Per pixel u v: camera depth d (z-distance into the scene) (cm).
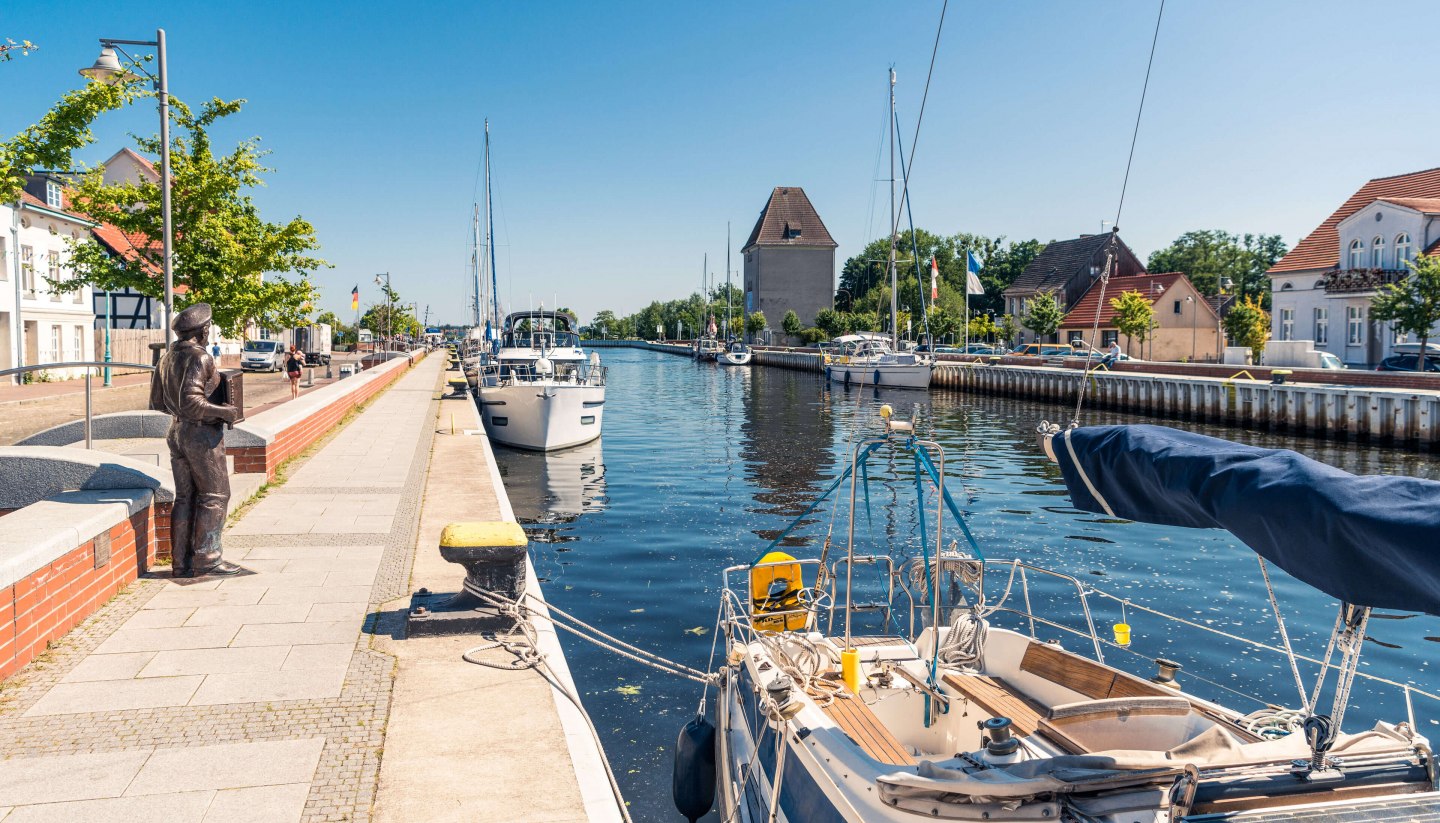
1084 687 569
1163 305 6269
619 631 1033
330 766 499
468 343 6394
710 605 1131
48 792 462
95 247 2533
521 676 636
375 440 1981
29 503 842
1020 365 5197
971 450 2780
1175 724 504
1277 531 380
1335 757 414
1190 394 3556
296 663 650
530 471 2373
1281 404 3156
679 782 653
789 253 10700
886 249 10875
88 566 738
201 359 842
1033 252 11075
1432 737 759
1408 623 1061
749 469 2391
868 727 557
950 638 660
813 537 1530
